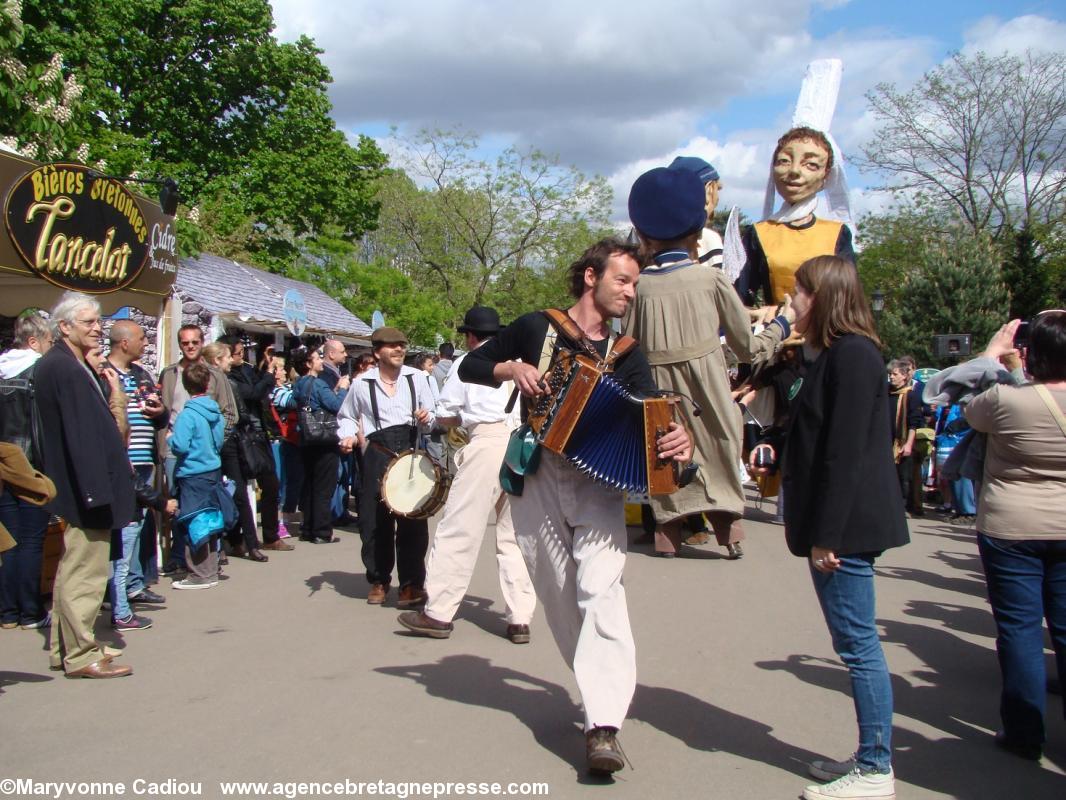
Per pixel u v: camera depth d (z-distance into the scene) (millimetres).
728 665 5316
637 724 4414
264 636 6062
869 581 3582
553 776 3826
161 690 4941
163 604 7016
